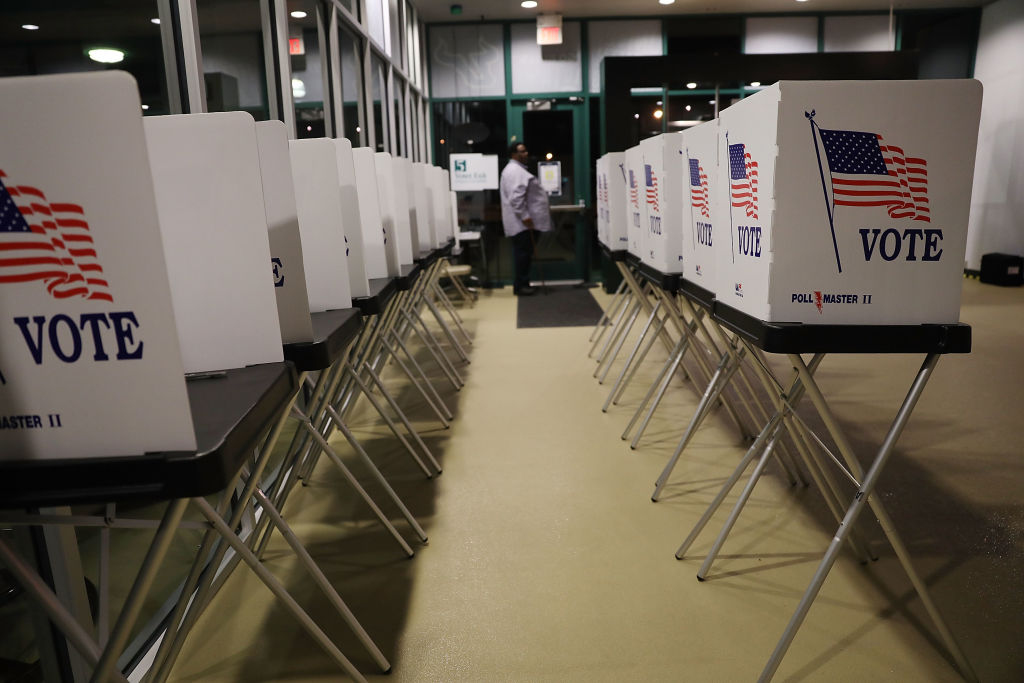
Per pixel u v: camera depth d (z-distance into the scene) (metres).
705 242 1.95
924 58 8.55
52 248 0.81
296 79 3.40
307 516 2.37
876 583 1.84
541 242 8.29
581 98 7.92
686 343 2.78
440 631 1.70
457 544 2.13
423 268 3.17
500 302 7.11
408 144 6.75
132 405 0.84
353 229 2.00
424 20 7.66
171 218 1.20
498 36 7.80
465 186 7.92
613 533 2.17
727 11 7.57
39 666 1.42
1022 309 5.88
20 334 0.83
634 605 1.78
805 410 3.35
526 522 2.27
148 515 2.12
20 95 0.76
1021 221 7.15
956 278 1.32
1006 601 1.73
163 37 2.08
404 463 2.84
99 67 1.88
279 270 1.40
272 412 1.11
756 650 1.58
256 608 1.82
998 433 2.95
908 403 1.38
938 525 2.15
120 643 0.91
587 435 3.10
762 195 1.35
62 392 0.84
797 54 6.71
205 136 1.18
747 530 2.17
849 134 1.27
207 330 1.24
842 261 1.32
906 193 1.29
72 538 1.36
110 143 0.77
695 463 2.74
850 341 1.31
